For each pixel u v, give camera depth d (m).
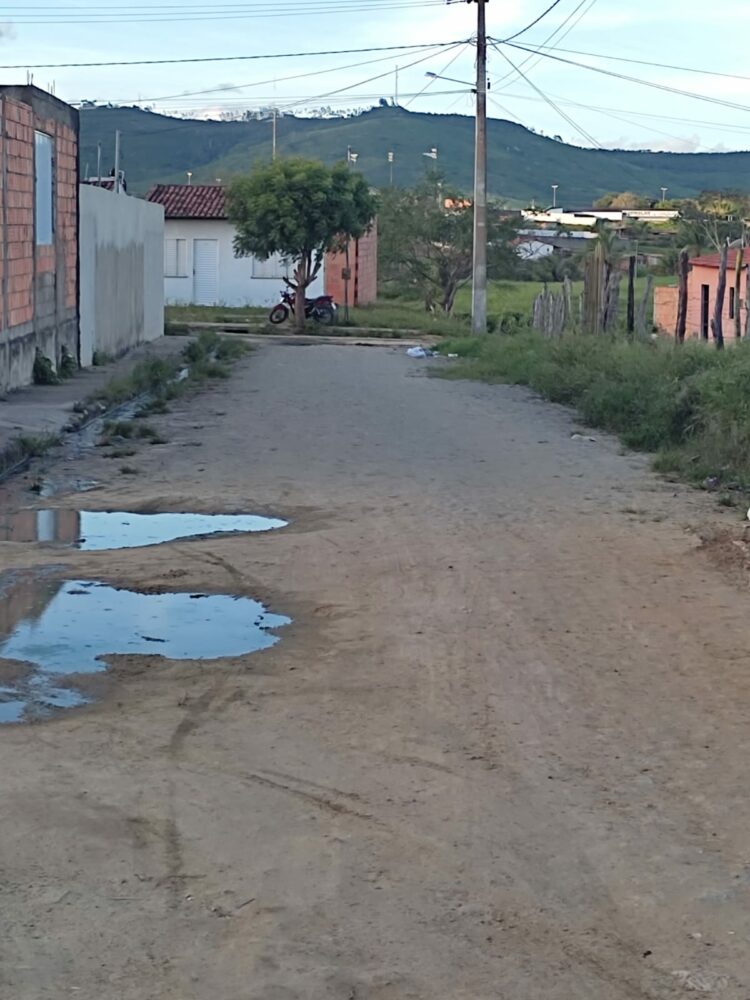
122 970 4.16
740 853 5.04
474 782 5.73
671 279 49.59
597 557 10.00
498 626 8.13
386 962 4.23
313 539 10.52
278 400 20.84
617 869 4.90
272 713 6.60
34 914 4.50
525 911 4.58
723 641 7.84
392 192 54.62
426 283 54.72
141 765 5.89
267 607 8.59
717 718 6.55
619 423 17.81
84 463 14.39
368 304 54.00
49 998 3.99
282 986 4.08
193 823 5.27
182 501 12.15
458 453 15.37
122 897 4.63
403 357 31.64
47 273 22.86
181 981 4.10
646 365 20.31
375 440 16.28
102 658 7.50
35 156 21.72
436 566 9.63
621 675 7.21
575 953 4.30
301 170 41.75
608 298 28.97
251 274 50.47
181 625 8.18
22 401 19.19
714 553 10.07
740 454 14.23
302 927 4.44
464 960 4.25
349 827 5.25
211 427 17.38
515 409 20.47
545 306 33.88
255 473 13.68
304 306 43.34
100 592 8.95
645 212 92.62
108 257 28.58
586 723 6.47
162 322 36.81
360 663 7.42
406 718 6.53
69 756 5.98
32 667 7.33
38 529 11.00
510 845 5.10
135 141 155.00
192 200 51.06
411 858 4.98
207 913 4.52
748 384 15.47
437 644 7.76
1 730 6.31
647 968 4.21
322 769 5.86
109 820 5.27
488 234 53.66
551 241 76.56
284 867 4.88
